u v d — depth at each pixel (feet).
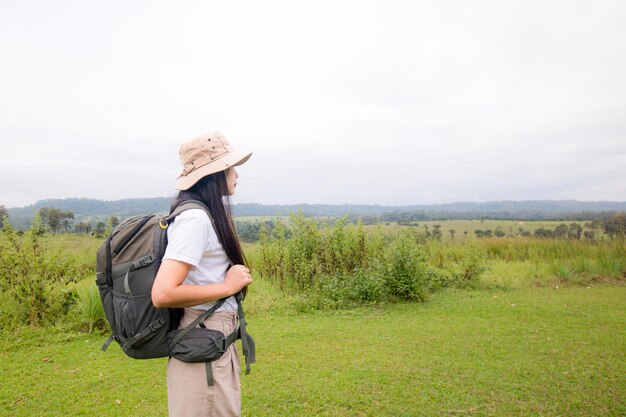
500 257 52.24
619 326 21.89
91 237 34.42
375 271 29.86
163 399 13.83
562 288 33.50
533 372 15.53
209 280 6.22
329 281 30.12
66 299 22.75
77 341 19.92
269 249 36.42
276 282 33.83
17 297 21.90
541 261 46.98
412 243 32.12
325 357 17.60
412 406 13.01
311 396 13.82
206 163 6.36
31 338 20.04
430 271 33.71
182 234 5.77
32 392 14.32
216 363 6.18
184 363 6.11
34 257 22.52
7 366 16.71
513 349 18.26
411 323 23.11
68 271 24.12
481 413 12.48
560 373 15.38
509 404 13.03
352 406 13.12
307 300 28.04
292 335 20.97
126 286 5.95
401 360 17.08
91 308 21.43
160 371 16.21
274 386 14.67
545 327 21.83
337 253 34.24
